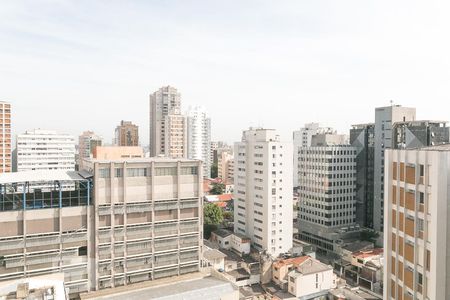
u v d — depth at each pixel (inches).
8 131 6860.2
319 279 3516.2
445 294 1207.6
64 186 2554.1
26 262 2220.7
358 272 4035.4
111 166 2433.6
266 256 4020.7
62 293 1828.2
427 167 1259.8
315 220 5319.9
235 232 5019.7
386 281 1472.7
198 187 2758.4
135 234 2522.1
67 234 2326.5
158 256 2600.9
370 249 4375.0
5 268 2171.5
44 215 2279.8
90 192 2432.3
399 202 1411.2
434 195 1216.8
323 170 5187.0
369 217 5393.7
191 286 2474.2
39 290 1829.5
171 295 2321.6
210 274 2755.9
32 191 2388.0
